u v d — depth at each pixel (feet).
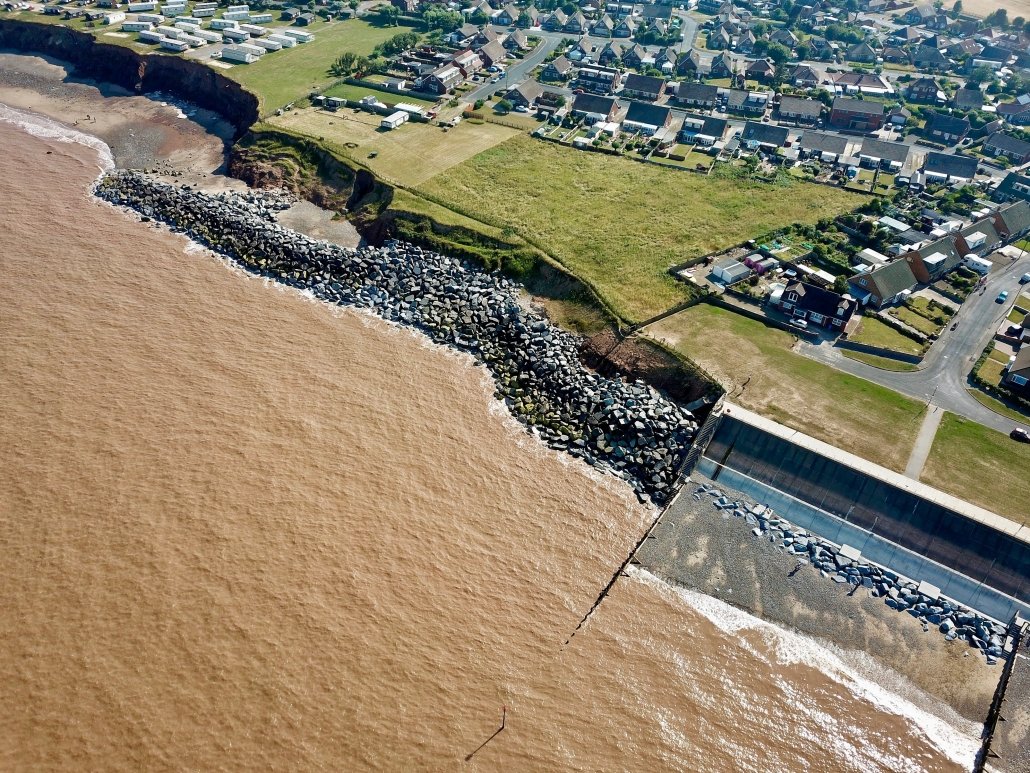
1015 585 189.47
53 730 152.87
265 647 169.68
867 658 177.88
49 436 216.33
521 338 263.49
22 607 173.78
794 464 217.15
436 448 224.53
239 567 185.57
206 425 223.71
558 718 163.02
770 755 161.07
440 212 325.01
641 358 254.47
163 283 286.87
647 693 169.58
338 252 303.89
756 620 185.16
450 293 285.02
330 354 257.14
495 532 201.77
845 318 266.36
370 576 186.70
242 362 249.75
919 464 216.54
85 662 164.55
